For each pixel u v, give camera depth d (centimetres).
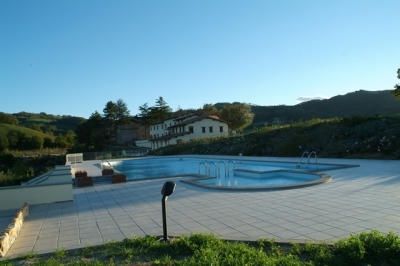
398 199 635
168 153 3284
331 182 891
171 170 2072
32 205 786
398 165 1202
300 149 1989
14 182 2003
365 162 1371
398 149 1428
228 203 683
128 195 869
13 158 3475
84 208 721
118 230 518
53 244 463
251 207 633
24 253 427
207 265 334
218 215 581
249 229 483
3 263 383
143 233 493
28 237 506
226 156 2422
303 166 1482
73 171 1767
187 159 2608
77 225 569
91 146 5109
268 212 584
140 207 695
